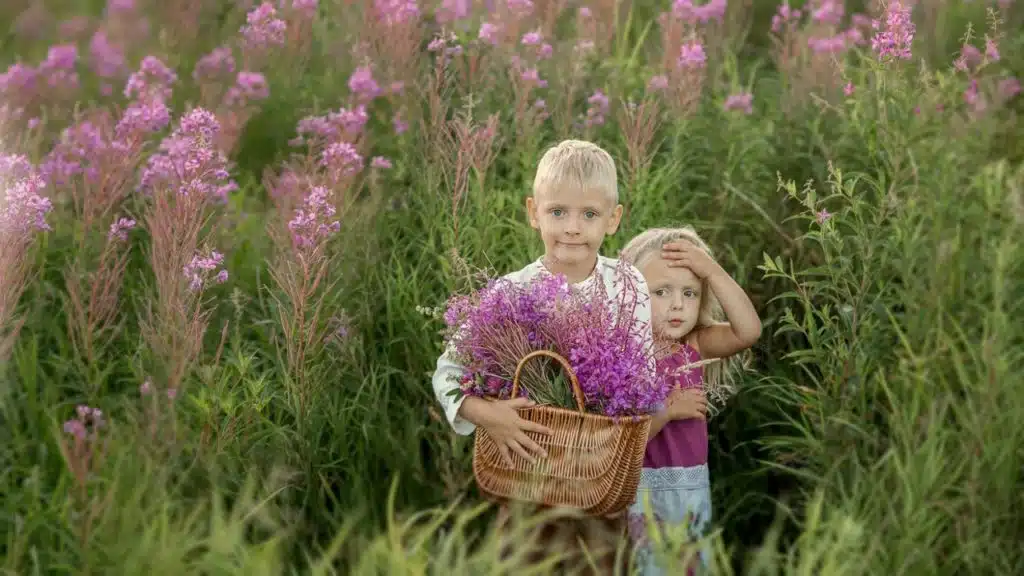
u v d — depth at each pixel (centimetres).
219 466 357
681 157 506
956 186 438
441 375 330
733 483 428
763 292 452
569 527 333
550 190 338
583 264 349
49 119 556
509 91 558
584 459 305
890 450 340
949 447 362
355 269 450
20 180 406
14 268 369
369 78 557
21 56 697
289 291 385
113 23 669
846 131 457
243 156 608
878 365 391
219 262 386
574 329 310
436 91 514
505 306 314
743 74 707
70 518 308
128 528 301
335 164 467
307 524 375
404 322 445
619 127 559
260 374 413
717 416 443
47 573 316
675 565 297
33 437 367
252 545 340
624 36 686
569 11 723
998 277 376
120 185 443
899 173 415
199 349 368
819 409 386
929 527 326
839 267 416
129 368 406
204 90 582
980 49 643
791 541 396
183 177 393
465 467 396
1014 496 342
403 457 402
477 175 462
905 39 418
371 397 414
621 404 297
